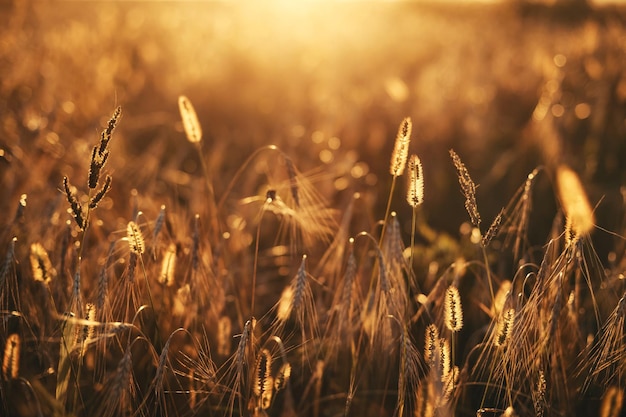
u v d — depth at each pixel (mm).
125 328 967
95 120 2105
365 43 4914
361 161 2164
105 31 3746
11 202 1372
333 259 1265
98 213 1381
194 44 3680
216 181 1815
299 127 2324
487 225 1876
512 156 2205
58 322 1072
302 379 1154
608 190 2045
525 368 1042
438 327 1120
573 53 3691
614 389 950
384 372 1151
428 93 2826
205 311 1184
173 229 1180
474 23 7848
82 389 1108
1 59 2881
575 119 2668
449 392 944
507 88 3428
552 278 1014
